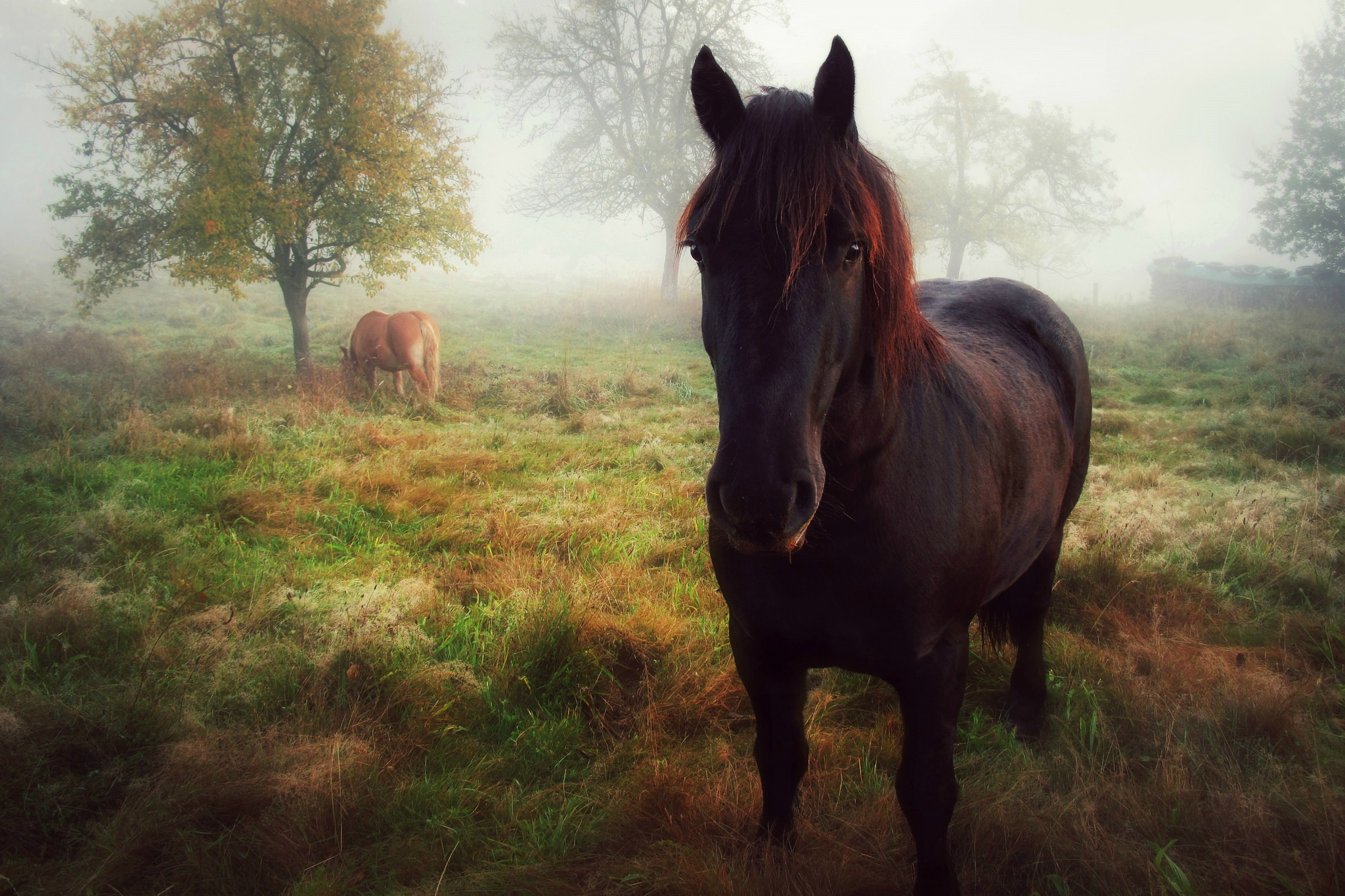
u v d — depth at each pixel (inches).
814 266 43.1
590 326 581.0
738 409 41.4
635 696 103.2
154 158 350.6
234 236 324.2
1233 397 321.4
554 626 110.8
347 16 342.0
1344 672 105.5
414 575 140.5
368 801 79.6
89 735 89.0
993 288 102.0
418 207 369.4
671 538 161.6
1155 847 69.2
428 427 275.4
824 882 64.3
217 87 350.0
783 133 44.3
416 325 316.8
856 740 90.2
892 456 53.7
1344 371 337.4
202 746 86.0
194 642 108.8
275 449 230.4
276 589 128.4
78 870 72.2
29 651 105.3
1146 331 573.9
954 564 57.4
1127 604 128.3
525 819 78.5
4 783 79.8
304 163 361.7
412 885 70.8
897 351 52.3
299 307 374.6
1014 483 71.6
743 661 63.4
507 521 165.2
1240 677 98.0
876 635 56.2
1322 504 170.9
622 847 74.2
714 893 63.7
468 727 95.7
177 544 150.7
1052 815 73.2
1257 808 71.7
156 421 250.7
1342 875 64.1
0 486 179.3
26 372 334.0
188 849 72.6
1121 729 91.1
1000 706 100.2
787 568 55.4
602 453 235.0
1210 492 189.3
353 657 103.8
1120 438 249.4
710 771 85.4
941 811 57.0
